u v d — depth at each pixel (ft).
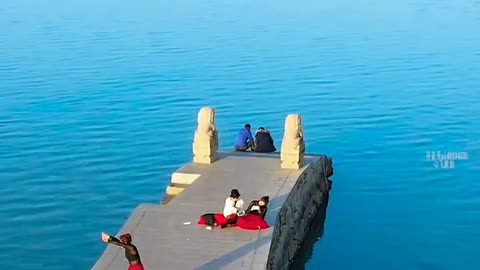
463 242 82.53
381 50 195.62
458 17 261.65
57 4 313.73
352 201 95.81
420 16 265.13
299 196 83.10
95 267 58.65
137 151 112.88
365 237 84.89
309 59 183.32
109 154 111.45
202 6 300.40
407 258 78.69
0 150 112.88
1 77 162.81
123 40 212.02
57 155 110.83
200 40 211.61
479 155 112.06
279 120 130.11
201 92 149.38
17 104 139.95
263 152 97.40
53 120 129.29
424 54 190.08
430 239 83.66
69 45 203.72
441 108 137.90
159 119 130.41
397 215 90.89
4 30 232.53
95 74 165.99
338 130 125.29
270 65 175.94
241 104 140.56
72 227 85.71
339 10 284.00
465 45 203.21
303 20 254.47
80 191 96.78
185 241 64.34
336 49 196.85
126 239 53.83
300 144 87.51
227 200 67.92
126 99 143.95
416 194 97.76
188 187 80.02
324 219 90.33
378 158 111.75
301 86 154.71
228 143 117.50
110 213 89.76
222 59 183.21
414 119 131.23
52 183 99.45
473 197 96.22
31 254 78.84
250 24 244.42
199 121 90.68
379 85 155.74
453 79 161.27
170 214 71.15
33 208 90.99
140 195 95.55
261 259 60.75
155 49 197.47
